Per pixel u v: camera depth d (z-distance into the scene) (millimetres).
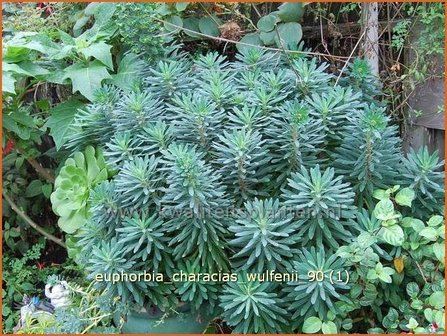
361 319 1415
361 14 1859
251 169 1365
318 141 1385
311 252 1271
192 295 1352
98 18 1990
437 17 1755
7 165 2236
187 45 2102
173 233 1406
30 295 2111
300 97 1557
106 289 1405
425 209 1427
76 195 1618
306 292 1233
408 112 1896
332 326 1246
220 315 1423
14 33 2113
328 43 2035
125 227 1371
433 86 1822
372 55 1822
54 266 2223
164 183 1396
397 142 1479
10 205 2215
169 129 1448
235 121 1417
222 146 1349
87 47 1854
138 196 1346
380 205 1291
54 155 2051
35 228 2203
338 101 1438
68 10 2215
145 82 1694
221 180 1381
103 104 1616
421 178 1374
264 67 1720
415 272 1359
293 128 1351
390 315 1306
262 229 1250
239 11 2090
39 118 2186
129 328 1495
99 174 1619
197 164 1279
